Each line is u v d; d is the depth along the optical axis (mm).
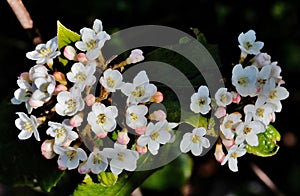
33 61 299
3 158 260
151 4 337
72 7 316
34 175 260
